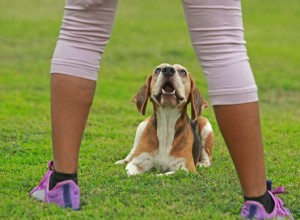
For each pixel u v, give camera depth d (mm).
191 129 11461
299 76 26391
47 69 25609
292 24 40688
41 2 41875
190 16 6969
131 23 38688
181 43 32938
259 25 40031
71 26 7391
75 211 7531
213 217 7457
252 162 7043
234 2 6969
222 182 9305
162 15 42031
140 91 11523
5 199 8078
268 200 7258
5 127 14703
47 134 14102
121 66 27188
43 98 20031
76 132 7449
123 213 7539
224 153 12477
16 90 21172
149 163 11250
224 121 7012
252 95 6949
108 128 15039
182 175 9883
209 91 7059
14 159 11445
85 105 7426
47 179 7863
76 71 7336
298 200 8477
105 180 9414
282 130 15906
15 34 33031
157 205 7980
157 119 11219
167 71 10977
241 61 6977
